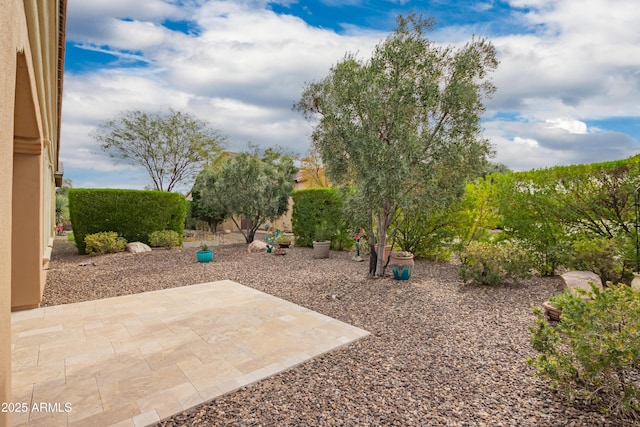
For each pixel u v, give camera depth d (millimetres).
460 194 7035
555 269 7883
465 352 3779
